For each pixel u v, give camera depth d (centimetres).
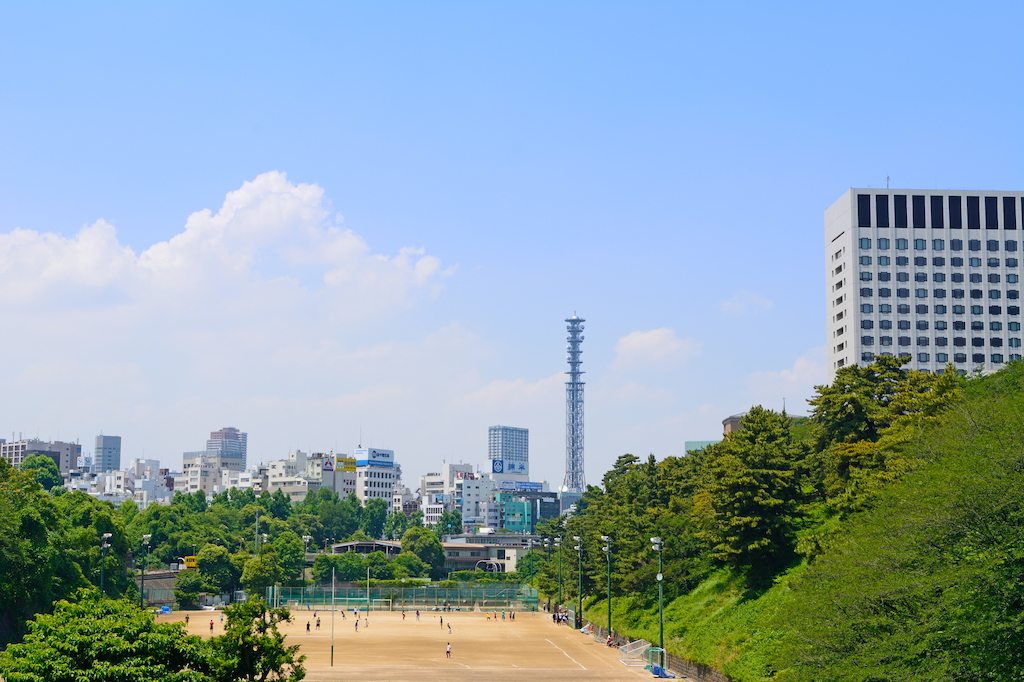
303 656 4966
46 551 11175
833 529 8331
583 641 13225
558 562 19175
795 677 5306
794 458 10550
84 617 4447
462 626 16050
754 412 10300
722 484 9919
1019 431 4788
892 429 8406
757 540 9494
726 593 10212
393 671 9844
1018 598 4212
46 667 4147
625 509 14500
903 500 5094
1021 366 6988
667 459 15150
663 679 9162
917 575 4709
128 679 4175
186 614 17162
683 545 11775
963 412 5531
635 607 12594
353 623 16638
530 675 9512
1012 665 4094
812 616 5541
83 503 16088
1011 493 4375
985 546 4456
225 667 4528
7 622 10475
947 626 4378
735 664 8006
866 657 4712
